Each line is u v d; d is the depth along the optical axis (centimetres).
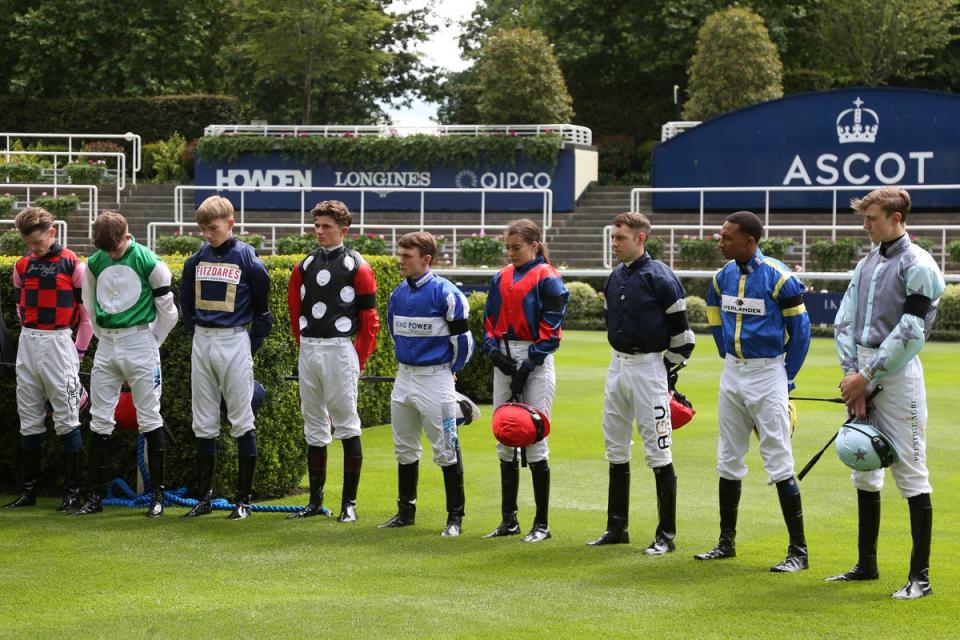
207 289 751
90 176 3083
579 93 4106
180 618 539
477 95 4409
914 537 586
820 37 3844
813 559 658
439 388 726
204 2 4188
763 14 3781
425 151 3086
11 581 601
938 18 3616
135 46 3888
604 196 3133
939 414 1212
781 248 2480
